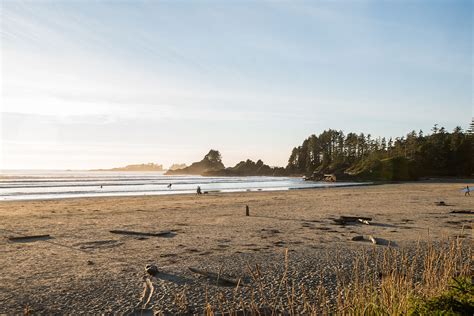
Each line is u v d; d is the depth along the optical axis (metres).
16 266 9.63
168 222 18.61
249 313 5.54
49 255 11.01
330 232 14.98
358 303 5.02
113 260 10.23
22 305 6.70
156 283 7.92
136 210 25.17
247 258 10.19
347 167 128.12
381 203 28.94
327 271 8.62
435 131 134.38
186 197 39.62
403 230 15.23
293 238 13.59
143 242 13.06
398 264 8.94
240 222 18.45
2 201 34.91
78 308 6.52
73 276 8.58
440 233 14.22
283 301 6.64
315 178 126.88
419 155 119.69
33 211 24.91
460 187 57.25
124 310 6.39
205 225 17.44
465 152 115.50
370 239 12.77
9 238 13.66
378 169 101.00
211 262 9.76
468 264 6.38
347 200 32.38
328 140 184.88
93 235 14.71
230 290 7.38
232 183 99.44
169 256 10.64
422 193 42.22
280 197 37.53
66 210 25.59
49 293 7.35
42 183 89.50
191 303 6.62
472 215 20.58
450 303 3.74
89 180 119.00
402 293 5.00
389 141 151.25
